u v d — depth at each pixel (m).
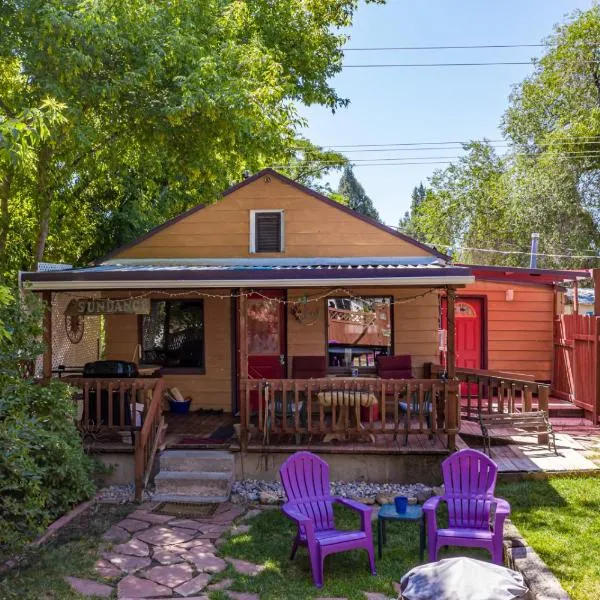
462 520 6.46
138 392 9.81
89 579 5.89
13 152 6.95
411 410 9.69
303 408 9.76
